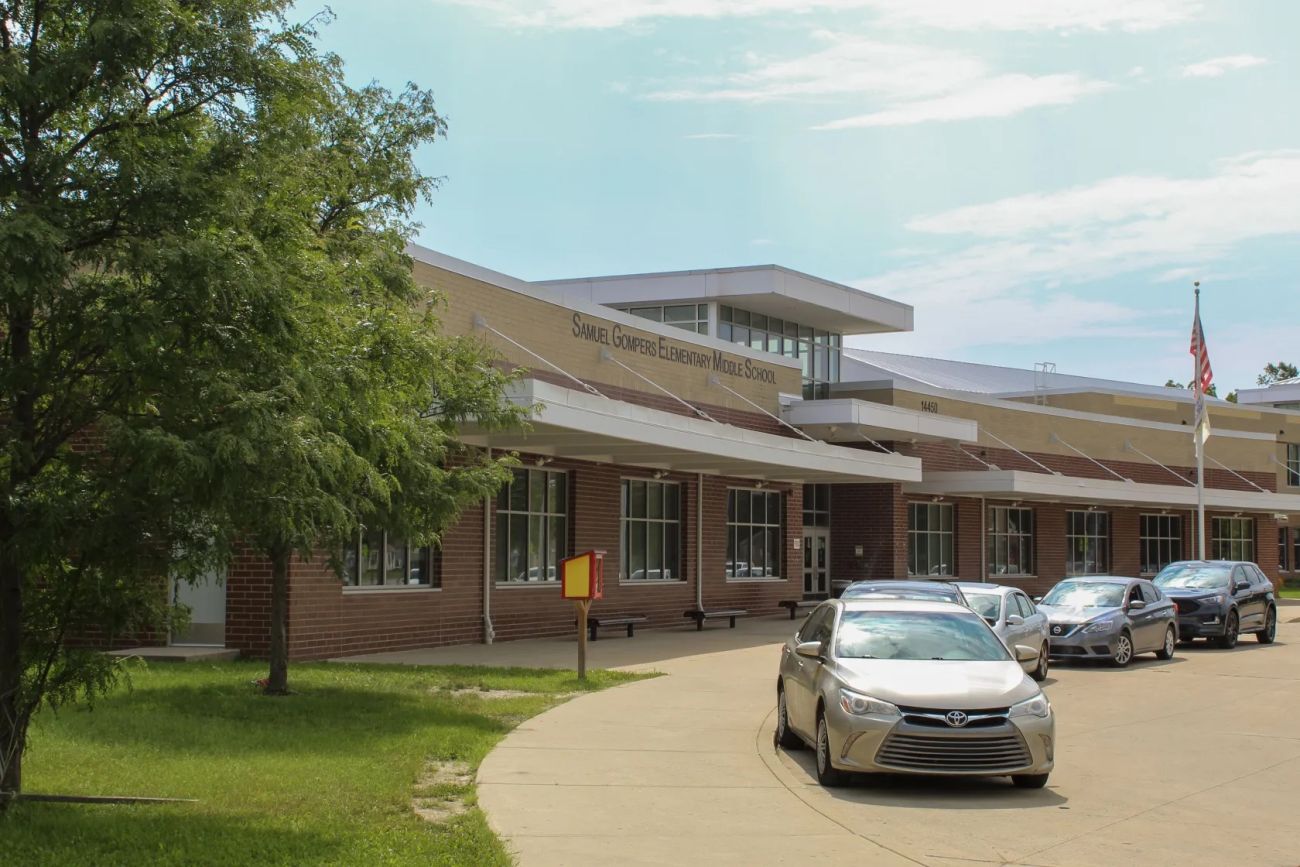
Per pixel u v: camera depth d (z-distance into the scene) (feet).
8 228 23.90
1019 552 157.28
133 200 26.63
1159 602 82.89
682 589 103.81
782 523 120.47
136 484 25.17
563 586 60.49
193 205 26.89
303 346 28.73
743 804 33.83
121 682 50.96
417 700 50.47
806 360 148.56
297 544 41.57
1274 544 207.10
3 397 26.61
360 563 69.92
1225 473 195.11
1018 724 35.96
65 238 24.98
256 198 29.04
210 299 25.96
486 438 77.87
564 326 89.76
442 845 27.50
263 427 25.48
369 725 43.83
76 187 26.89
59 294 25.88
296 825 28.81
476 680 58.13
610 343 95.61
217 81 27.71
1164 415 199.00
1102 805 35.24
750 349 116.98
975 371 223.30
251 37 27.94
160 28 26.32
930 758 35.50
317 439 27.14
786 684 43.11
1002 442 154.92
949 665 38.58
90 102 27.02
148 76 27.45
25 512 25.72
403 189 51.47
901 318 150.20
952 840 30.53
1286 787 38.45
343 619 68.03
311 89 29.19
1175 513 184.34
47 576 28.12
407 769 36.01
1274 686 66.13
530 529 85.87
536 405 60.03
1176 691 63.82
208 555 26.96
